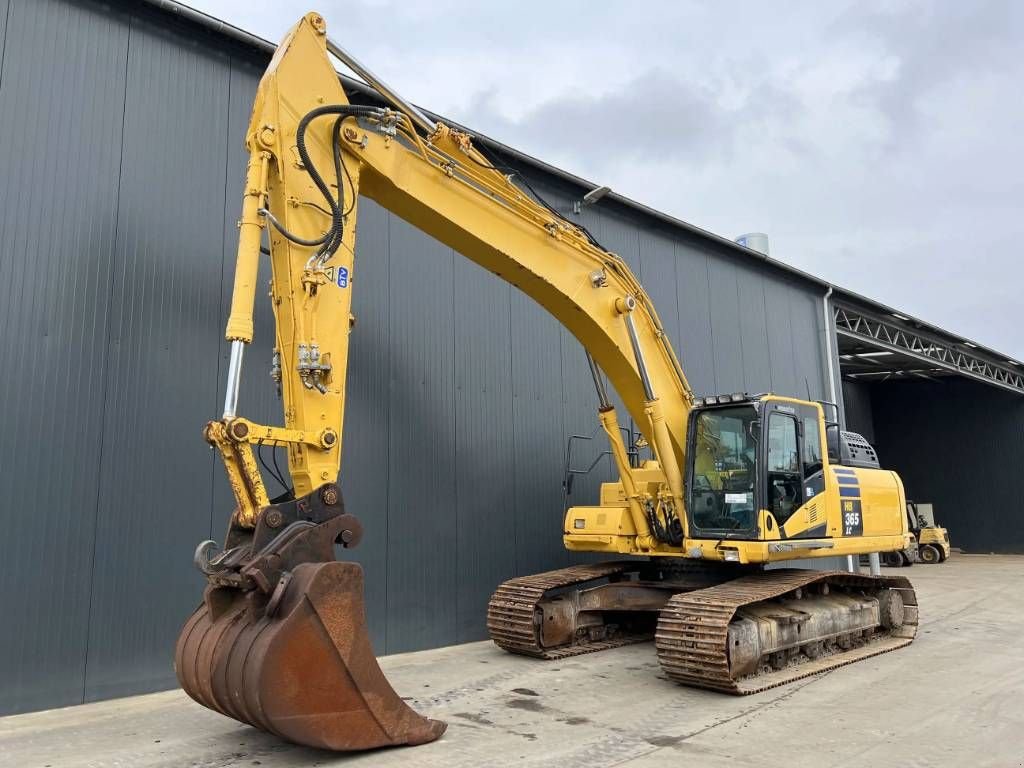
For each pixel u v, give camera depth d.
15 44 7.41
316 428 5.66
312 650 4.91
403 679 7.93
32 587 6.98
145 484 7.76
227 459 5.29
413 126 6.98
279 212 5.95
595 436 12.57
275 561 5.04
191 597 7.96
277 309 5.93
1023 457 29.27
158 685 7.64
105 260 7.75
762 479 8.15
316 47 6.29
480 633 10.39
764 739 5.78
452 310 10.75
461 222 7.21
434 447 10.23
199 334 8.33
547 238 7.96
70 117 7.69
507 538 10.95
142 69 8.27
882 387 33.09
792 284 18.64
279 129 5.91
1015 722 6.20
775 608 8.26
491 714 6.50
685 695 7.13
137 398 7.80
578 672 8.12
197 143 8.60
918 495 31.61
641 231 14.44
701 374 15.30
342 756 5.40
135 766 5.30
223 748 5.67
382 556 9.48
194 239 8.44
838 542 9.04
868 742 5.69
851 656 8.67
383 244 10.02
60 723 6.50
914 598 10.17
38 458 7.12
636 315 8.80
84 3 7.93
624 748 5.57
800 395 18.12
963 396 31.03
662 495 9.05
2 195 7.18
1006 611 12.68
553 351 12.13
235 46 9.05
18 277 7.19
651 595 9.41
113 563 7.48
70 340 7.43
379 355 9.77
